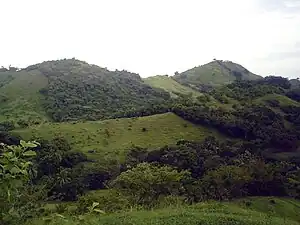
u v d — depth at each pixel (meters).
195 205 25.34
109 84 147.00
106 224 15.59
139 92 149.12
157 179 39.97
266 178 59.84
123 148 79.75
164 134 87.69
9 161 3.31
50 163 53.00
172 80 179.38
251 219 20.45
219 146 80.88
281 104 109.69
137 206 26.17
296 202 56.28
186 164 68.94
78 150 75.38
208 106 98.62
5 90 130.25
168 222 17.22
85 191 51.72
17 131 82.25
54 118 112.12
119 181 40.25
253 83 131.38
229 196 52.84
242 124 90.06
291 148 89.56
